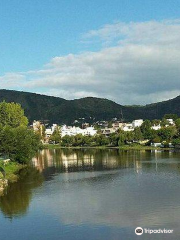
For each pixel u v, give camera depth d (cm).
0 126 15662
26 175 12775
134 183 10438
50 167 15275
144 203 7869
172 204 7681
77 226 6469
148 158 17788
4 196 9081
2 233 6272
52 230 6316
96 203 8062
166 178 11119
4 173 12106
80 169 14362
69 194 9156
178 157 17750
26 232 6278
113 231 6141
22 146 14975
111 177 11819
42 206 7962
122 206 7694
